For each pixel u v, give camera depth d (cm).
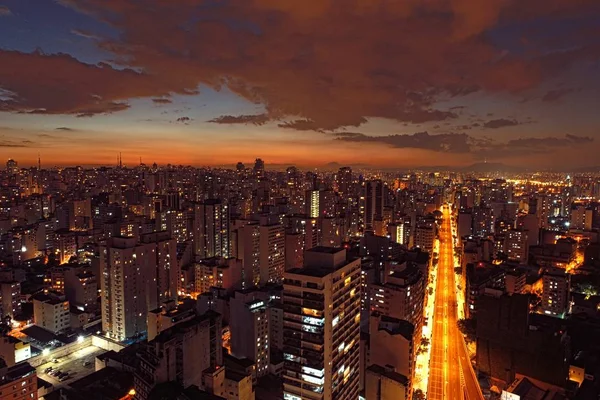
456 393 17925
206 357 16550
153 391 14550
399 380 15525
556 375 17538
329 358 11888
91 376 17662
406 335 16925
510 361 18675
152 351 15650
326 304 11612
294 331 11825
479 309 19512
